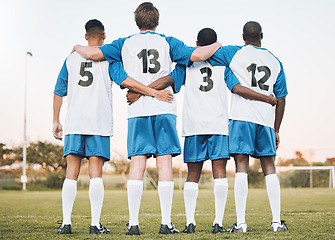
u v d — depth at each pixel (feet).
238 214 13.65
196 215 21.02
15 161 88.38
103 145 13.82
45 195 50.24
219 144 13.87
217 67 14.42
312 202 31.24
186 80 14.53
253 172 75.46
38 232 13.93
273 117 14.30
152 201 35.01
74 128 13.67
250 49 14.34
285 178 76.23
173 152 13.29
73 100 14.01
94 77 14.07
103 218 19.76
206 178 80.07
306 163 77.00
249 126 13.82
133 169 13.19
